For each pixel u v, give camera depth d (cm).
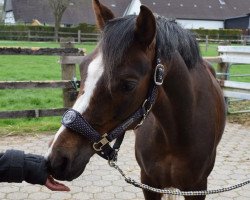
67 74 602
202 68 252
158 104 210
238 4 4969
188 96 218
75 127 182
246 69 1490
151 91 192
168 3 4572
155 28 180
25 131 590
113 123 186
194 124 228
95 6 211
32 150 506
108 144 195
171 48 196
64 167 182
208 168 254
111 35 178
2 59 1639
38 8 4306
